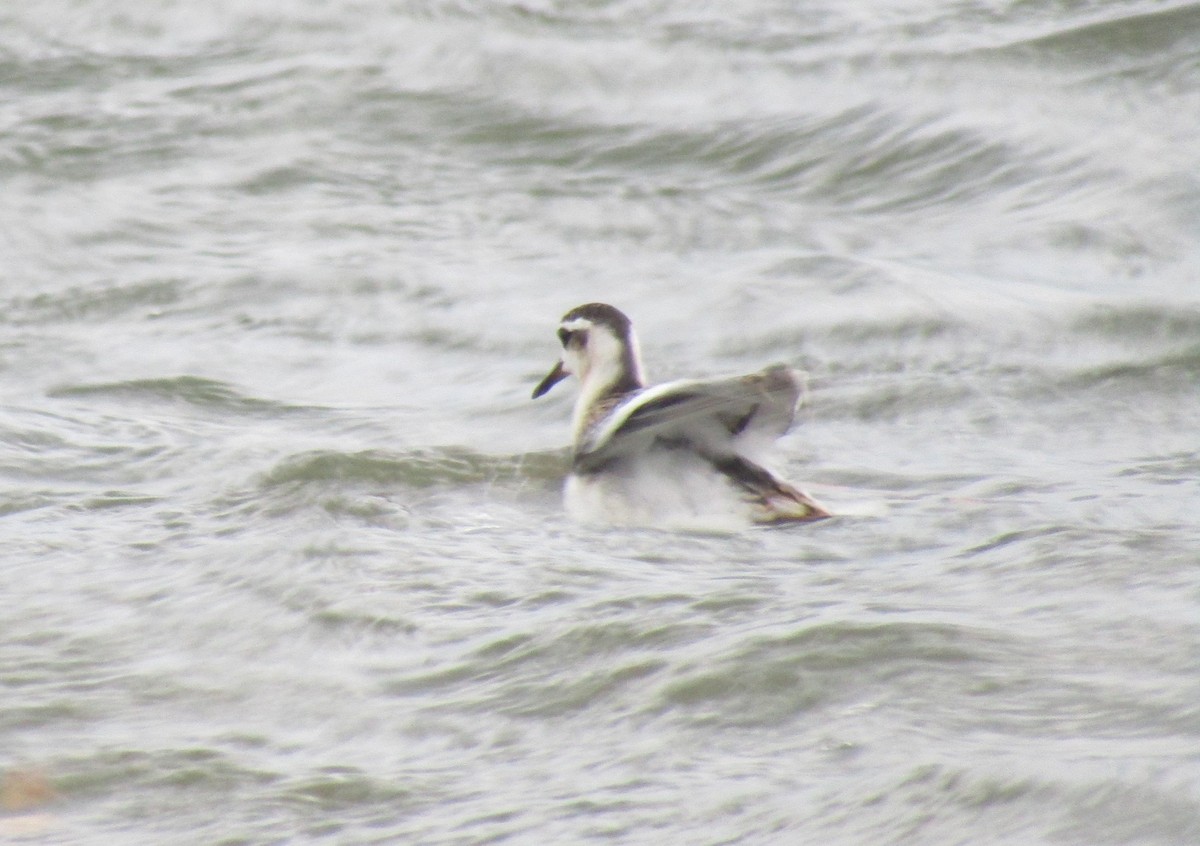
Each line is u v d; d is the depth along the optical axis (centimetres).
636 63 2552
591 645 985
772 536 1191
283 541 1184
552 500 1305
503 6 2752
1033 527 1170
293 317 1867
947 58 2488
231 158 2362
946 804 770
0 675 999
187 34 2745
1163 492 1262
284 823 826
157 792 862
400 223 2152
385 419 1552
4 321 1880
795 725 870
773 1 2766
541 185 2256
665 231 2102
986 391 1568
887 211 2144
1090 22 2544
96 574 1148
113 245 2102
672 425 1247
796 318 1795
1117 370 1616
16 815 845
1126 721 832
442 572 1124
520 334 1800
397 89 2531
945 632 950
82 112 2491
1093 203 2072
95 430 1507
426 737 905
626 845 773
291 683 977
